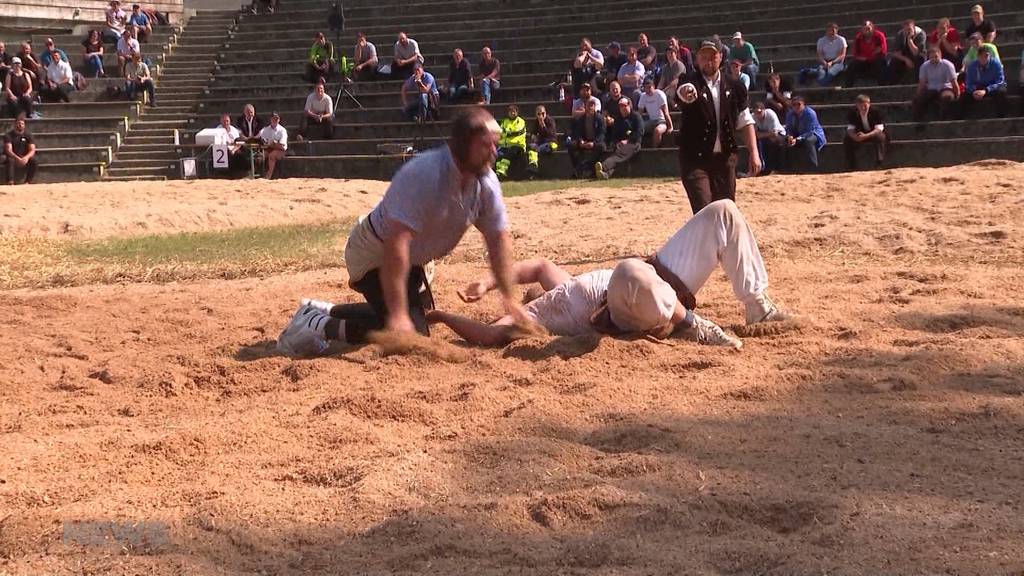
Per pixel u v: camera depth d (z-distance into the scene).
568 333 6.18
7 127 28.17
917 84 22.34
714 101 8.55
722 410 4.59
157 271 10.81
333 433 4.47
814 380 5.00
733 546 3.14
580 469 3.89
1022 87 20.25
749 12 27.31
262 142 25.33
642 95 22.53
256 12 35.06
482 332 6.23
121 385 5.84
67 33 36.53
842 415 4.48
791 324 6.21
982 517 3.30
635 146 22.06
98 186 20.59
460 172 5.50
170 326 7.70
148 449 4.38
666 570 3.03
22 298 9.24
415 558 3.20
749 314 6.33
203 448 4.39
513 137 22.98
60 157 27.73
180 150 27.70
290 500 3.70
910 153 20.06
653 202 14.50
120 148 28.31
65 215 15.32
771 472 3.79
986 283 7.80
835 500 3.44
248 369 5.93
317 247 12.30
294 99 28.98
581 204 14.89
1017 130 19.91
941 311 6.64
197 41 33.94
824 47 23.52
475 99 26.09
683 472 3.78
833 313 6.69
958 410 4.46
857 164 20.45
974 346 5.47
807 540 3.20
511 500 3.54
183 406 5.36
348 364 5.84
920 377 4.97
